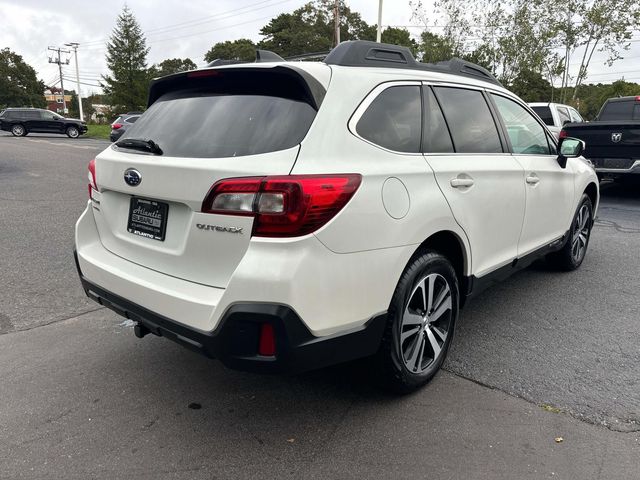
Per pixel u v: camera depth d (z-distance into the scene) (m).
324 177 2.31
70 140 30.33
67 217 8.01
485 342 3.72
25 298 4.55
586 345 3.67
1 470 2.41
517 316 4.19
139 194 2.69
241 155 2.38
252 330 2.24
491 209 3.41
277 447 2.58
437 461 2.47
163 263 2.65
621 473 2.37
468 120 3.46
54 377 3.24
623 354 3.53
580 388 3.09
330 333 2.40
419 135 2.99
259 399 3.02
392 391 2.96
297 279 2.21
